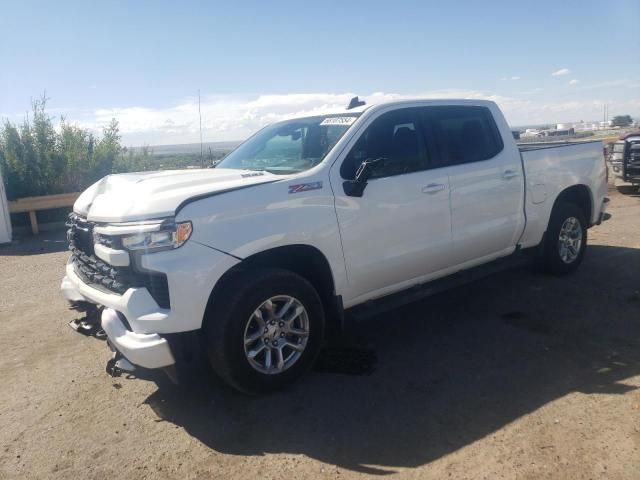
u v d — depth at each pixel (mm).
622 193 12391
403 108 4668
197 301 3383
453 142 4918
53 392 4078
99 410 3775
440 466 2918
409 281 4637
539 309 5223
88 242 4020
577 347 4332
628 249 7277
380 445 3158
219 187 3615
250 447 3227
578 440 3062
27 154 12383
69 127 13234
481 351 4371
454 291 5938
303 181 3879
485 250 5184
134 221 3387
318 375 4098
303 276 4156
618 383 3691
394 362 4266
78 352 4840
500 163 5184
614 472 2760
